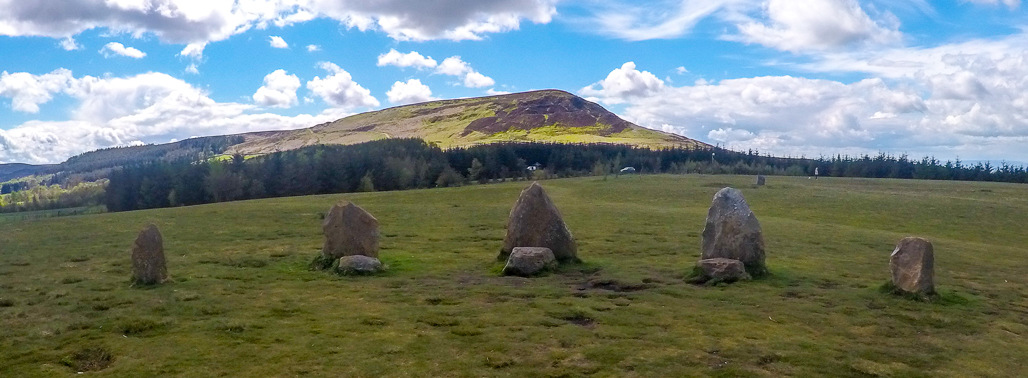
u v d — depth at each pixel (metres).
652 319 15.80
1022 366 13.18
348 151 128.00
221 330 14.52
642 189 71.31
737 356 13.04
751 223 22.19
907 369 12.67
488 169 126.44
